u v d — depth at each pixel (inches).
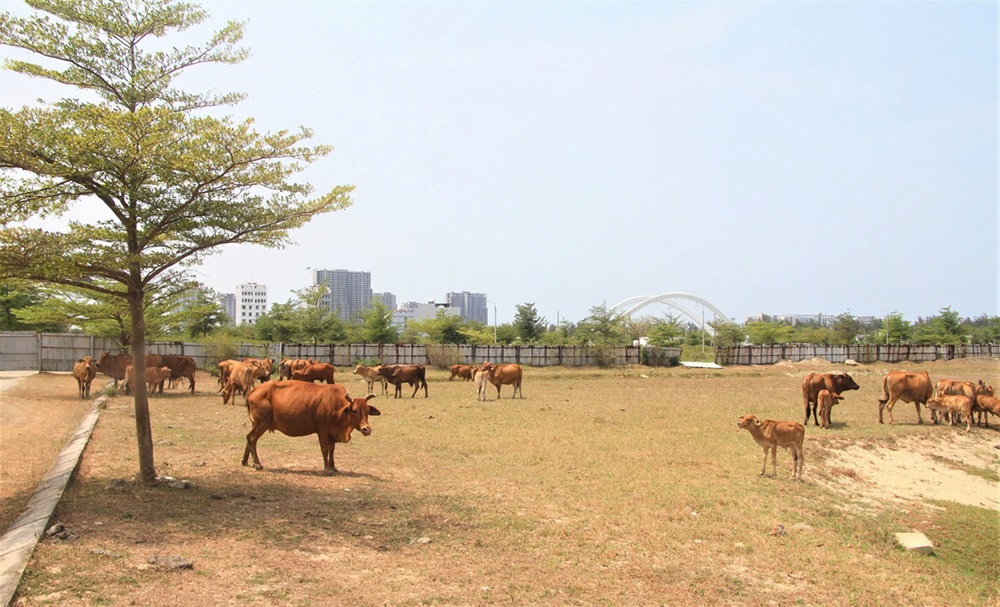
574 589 299.7
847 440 722.8
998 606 334.0
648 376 1831.9
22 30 400.5
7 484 457.4
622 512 429.1
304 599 269.1
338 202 462.3
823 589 326.6
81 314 1096.2
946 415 900.0
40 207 384.8
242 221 444.8
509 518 400.5
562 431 743.1
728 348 2428.6
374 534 356.5
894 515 509.0
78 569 284.5
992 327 3580.2
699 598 301.6
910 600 326.3
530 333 2797.7
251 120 410.3
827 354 2554.1
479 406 986.7
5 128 347.3
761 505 470.3
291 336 2151.8
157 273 440.5
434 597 279.7
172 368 1074.7
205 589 272.2
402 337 2657.5
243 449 582.2
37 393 1059.9
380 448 615.2
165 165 395.2
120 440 606.5
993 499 617.6
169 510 380.5
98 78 434.9
